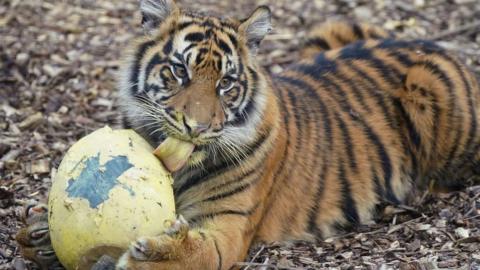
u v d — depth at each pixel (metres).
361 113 11.44
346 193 11.02
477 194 11.31
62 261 8.20
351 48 12.20
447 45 16.69
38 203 10.07
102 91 14.73
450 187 12.25
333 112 11.21
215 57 9.12
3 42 16.06
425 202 11.62
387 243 10.19
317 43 13.58
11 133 13.09
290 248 10.34
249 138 9.50
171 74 9.16
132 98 9.55
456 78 11.97
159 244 8.02
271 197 10.23
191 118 8.75
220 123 8.98
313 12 18.38
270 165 9.90
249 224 9.65
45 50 15.92
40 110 13.98
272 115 9.82
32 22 17.08
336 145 11.05
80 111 14.05
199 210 9.51
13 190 11.37
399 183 11.60
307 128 10.76
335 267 9.44
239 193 9.50
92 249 7.93
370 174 11.28
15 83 14.80
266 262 9.60
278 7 18.61
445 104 11.77
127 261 7.93
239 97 9.38
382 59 12.00
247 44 9.67
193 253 8.49
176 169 8.57
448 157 12.02
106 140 8.27
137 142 8.47
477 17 17.94
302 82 11.30
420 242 10.06
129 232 7.90
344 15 18.22
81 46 16.30
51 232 8.14
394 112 11.71
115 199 7.92
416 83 11.70
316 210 10.76
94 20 17.47
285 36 17.25
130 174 8.04
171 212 8.17
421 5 18.55
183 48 9.19
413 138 11.78
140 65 9.51
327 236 10.79
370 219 11.21
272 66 15.88
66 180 8.09
